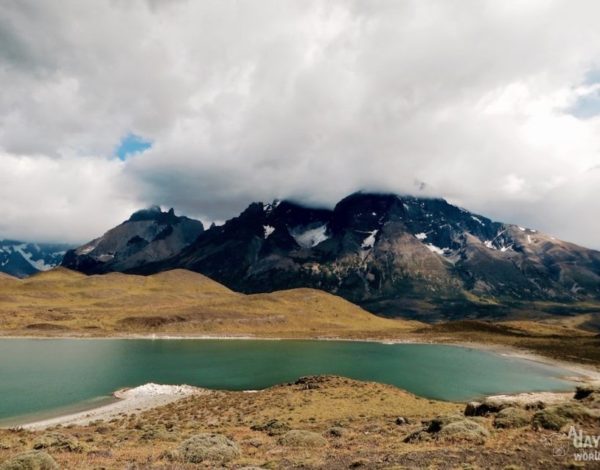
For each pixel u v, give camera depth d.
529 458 24.38
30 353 146.12
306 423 50.72
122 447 37.06
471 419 36.06
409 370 122.94
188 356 149.38
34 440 40.88
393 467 23.72
